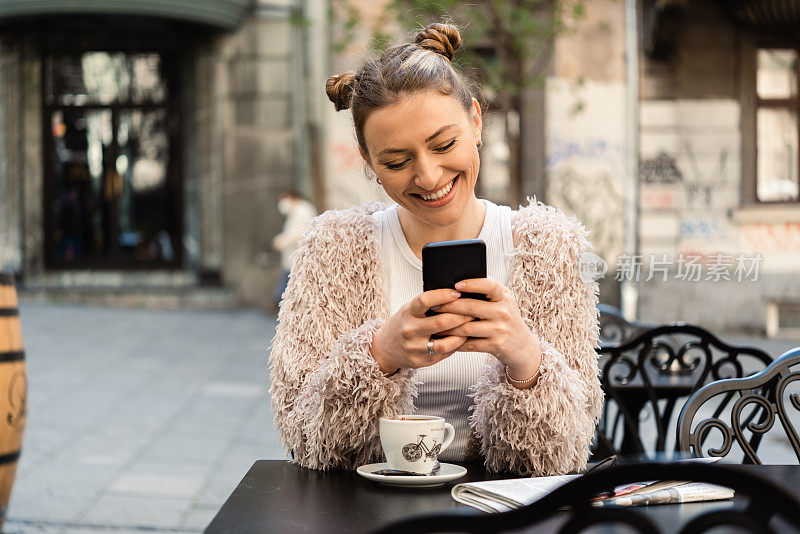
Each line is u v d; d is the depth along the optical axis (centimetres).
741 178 997
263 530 132
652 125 1016
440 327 154
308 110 1191
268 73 1214
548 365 161
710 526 105
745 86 991
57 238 1232
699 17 984
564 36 957
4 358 255
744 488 99
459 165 162
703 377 276
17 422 260
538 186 1066
